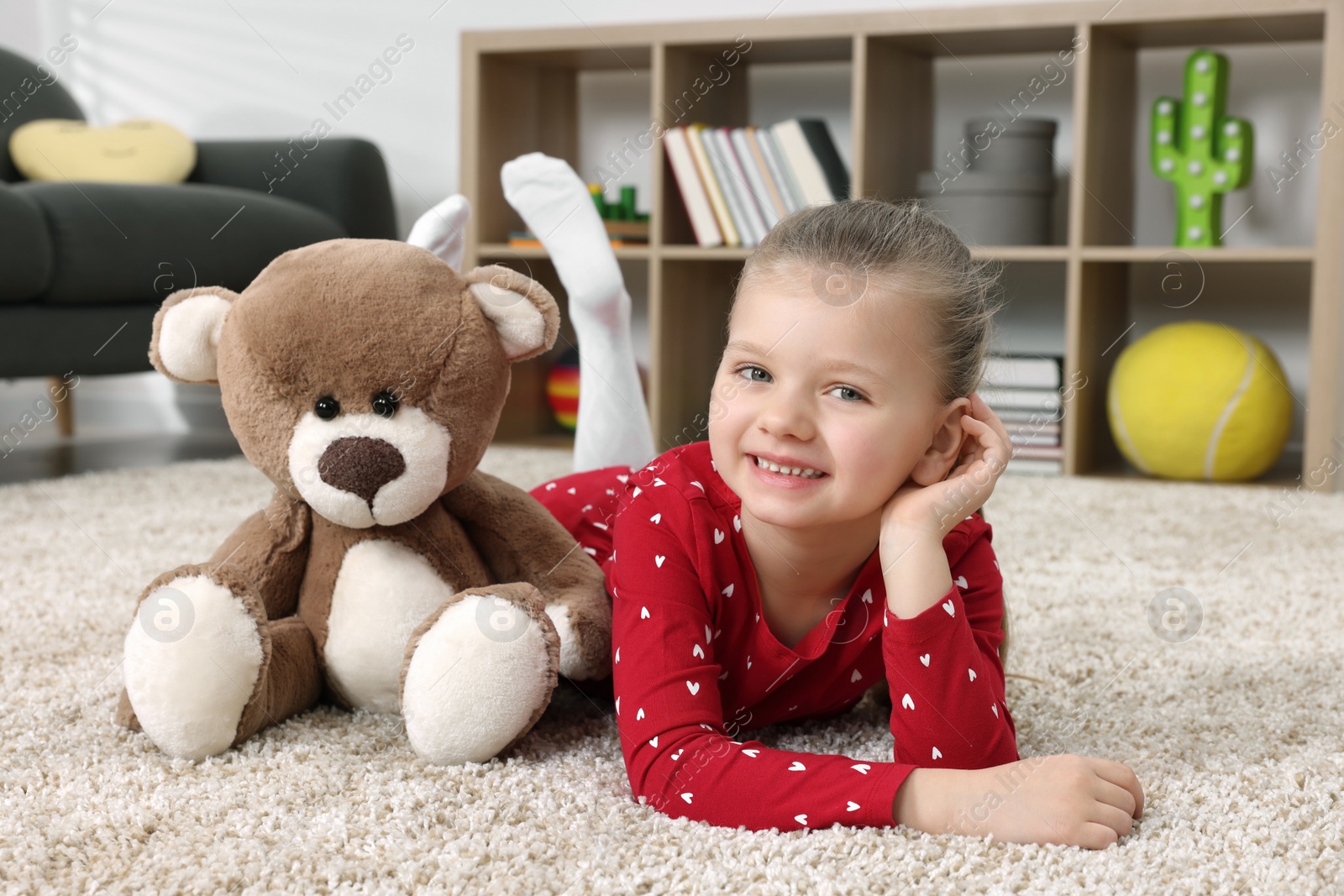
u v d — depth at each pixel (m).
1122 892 0.55
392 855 0.58
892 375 0.64
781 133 2.34
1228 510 1.79
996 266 2.16
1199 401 2.07
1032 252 2.20
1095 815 0.61
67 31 3.12
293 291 0.73
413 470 0.73
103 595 1.17
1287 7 2.03
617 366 1.27
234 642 0.71
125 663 0.71
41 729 0.77
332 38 2.91
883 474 0.64
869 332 0.63
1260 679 0.93
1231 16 2.05
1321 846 0.61
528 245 2.45
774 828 0.62
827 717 0.84
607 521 0.99
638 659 0.68
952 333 0.67
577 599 0.80
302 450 0.73
